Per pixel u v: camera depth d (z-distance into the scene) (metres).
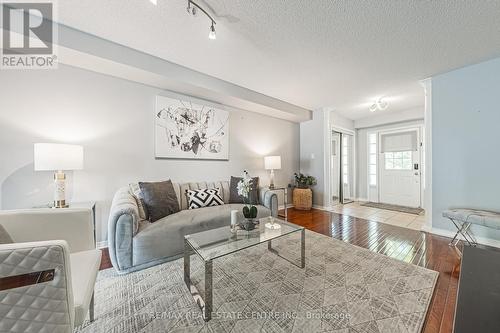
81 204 2.20
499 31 1.86
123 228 1.75
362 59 2.38
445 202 2.71
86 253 1.25
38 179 2.06
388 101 3.96
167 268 1.86
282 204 4.55
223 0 1.52
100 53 2.00
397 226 3.18
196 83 2.69
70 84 2.20
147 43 2.09
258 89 3.33
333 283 1.62
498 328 0.48
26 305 0.67
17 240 1.17
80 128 2.26
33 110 2.03
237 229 1.89
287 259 2.04
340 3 1.55
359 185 5.56
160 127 2.80
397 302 1.39
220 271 1.81
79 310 0.82
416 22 1.75
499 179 2.34
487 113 2.41
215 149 3.39
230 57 2.35
